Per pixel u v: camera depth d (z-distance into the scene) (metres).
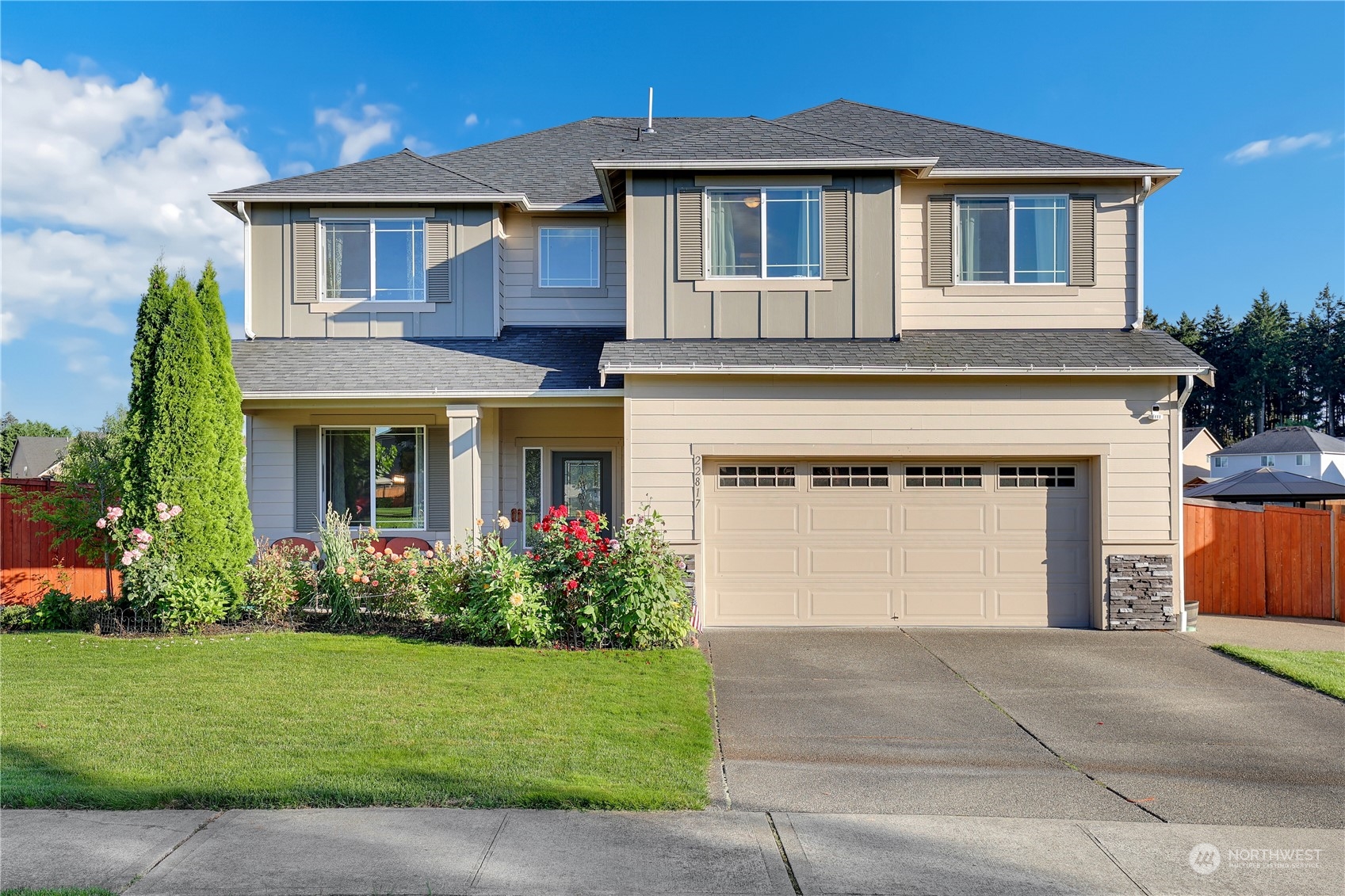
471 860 4.34
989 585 11.56
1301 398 68.81
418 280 13.80
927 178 12.39
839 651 9.95
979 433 11.39
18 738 6.18
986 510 11.58
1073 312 12.51
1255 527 13.23
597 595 9.71
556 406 12.38
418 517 13.75
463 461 12.14
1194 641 10.65
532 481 14.16
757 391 11.40
